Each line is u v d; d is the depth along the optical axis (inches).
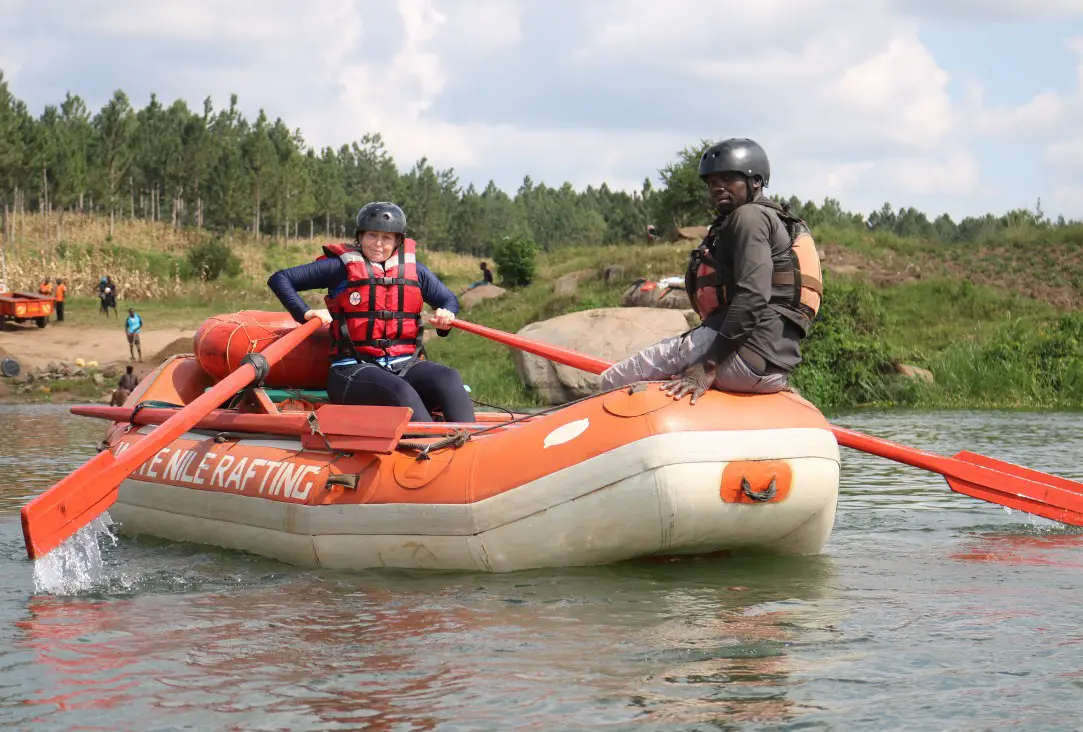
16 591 194.2
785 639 154.2
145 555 228.2
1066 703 126.3
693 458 186.2
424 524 200.2
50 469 384.5
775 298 194.7
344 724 122.8
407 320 242.5
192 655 150.7
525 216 6338.6
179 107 4603.8
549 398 709.3
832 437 200.2
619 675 138.5
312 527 209.9
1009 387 692.1
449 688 134.6
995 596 179.6
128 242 2760.8
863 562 208.2
